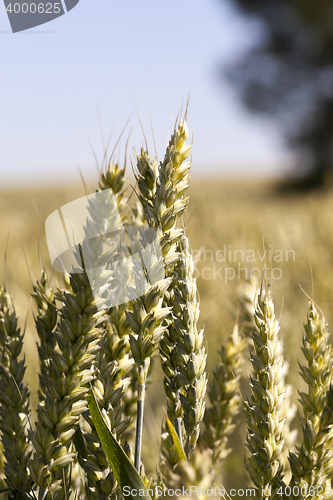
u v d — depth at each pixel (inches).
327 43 533.3
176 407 22.2
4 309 23.0
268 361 22.2
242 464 27.8
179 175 21.5
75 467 22.7
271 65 586.9
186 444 22.5
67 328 21.0
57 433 21.1
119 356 22.1
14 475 22.1
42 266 23.1
